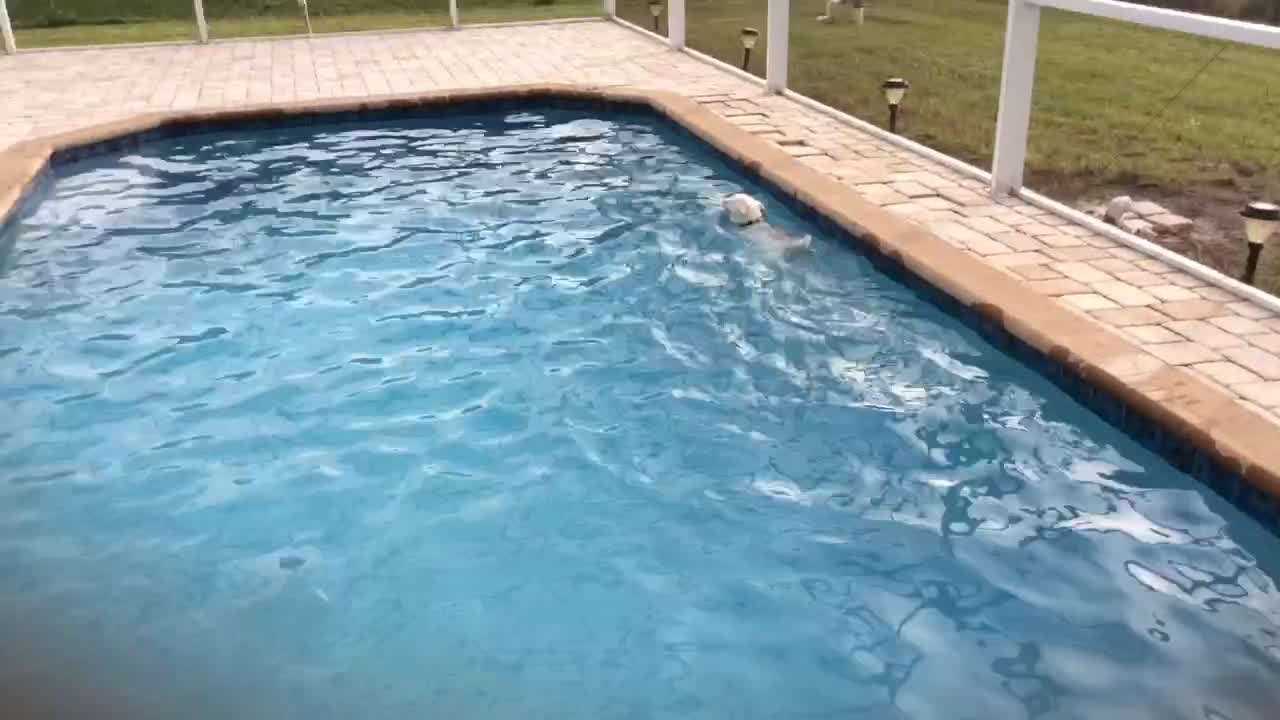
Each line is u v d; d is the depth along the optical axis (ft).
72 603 12.75
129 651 12.00
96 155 28.40
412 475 15.15
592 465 15.28
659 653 11.90
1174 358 15.37
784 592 12.75
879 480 14.70
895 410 16.24
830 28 35.47
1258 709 10.77
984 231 20.35
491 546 13.70
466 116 32.68
